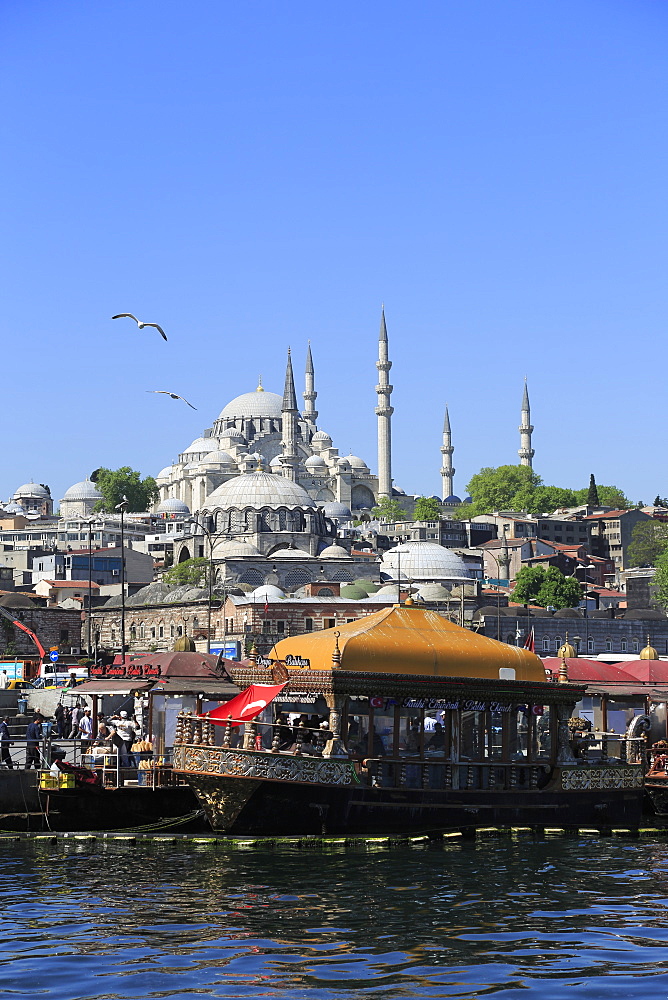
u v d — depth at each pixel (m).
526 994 25.84
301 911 32.62
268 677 44.56
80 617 144.25
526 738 48.03
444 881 36.69
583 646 154.88
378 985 26.42
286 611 139.25
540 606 187.75
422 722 44.47
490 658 45.50
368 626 45.38
